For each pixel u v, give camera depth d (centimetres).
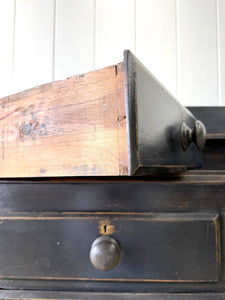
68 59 87
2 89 87
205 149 74
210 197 40
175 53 85
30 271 40
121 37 86
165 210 40
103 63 86
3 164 40
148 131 32
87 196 41
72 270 40
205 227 39
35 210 42
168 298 40
